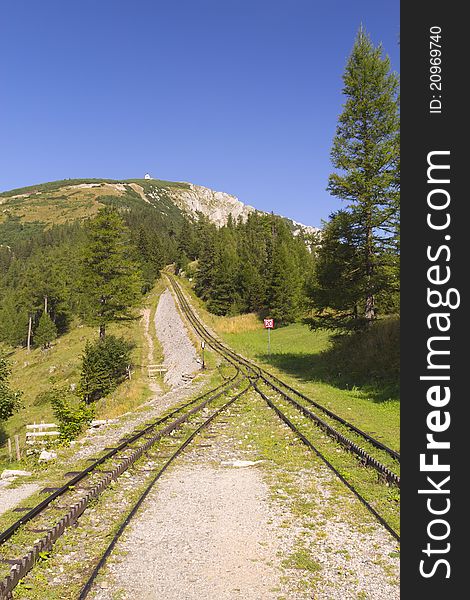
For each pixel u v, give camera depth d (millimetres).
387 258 22750
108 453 11508
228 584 5867
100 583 5875
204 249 83625
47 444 17875
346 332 25859
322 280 24797
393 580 5902
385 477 9219
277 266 57344
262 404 19078
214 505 8508
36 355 65875
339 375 24469
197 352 39812
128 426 15914
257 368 31172
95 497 8703
